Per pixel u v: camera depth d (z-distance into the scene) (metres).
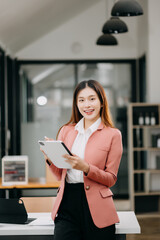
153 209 6.92
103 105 2.45
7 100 7.77
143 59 7.88
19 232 2.44
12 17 5.88
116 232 2.44
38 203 3.33
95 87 2.41
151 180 7.07
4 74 7.27
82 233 2.35
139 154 8.11
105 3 8.20
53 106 8.30
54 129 8.27
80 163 2.23
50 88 8.30
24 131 8.24
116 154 2.38
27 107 8.25
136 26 8.22
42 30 7.62
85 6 7.74
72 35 8.23
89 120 2.47
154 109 6.96
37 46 8.22
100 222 2.30
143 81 7.95
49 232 2.44
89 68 8.34
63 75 8.31
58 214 2.39
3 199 2.57
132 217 2.71
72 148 2.45
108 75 8.33
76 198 2.34
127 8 4.32
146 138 7.17
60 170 2.48
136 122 7.00
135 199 6.93
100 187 2.34
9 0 5.10
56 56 8.23
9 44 7.25
